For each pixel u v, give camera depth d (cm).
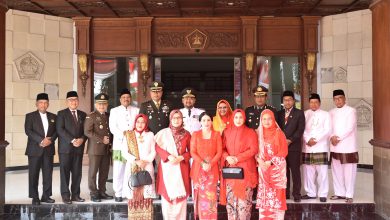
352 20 1012
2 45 655
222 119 584
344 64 1025
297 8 984
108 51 1075
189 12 1021
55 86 1063
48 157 665
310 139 680
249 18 1048
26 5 965
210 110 1541
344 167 679
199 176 534
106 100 684
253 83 1064
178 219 540
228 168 527
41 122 665
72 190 673
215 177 536
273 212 532
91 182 671
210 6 964
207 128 538
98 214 647
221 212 652
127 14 1040
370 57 985
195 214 544
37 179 659
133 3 940
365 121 996
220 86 1628
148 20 1055
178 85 1627
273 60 1089
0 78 649
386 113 617
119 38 1075
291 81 1092
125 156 549
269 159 534
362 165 1005
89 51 1064
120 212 654
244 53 1059
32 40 1030
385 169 614
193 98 677
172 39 1074
